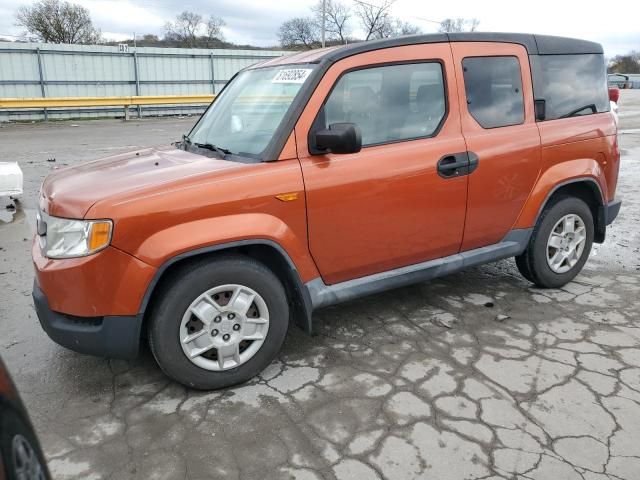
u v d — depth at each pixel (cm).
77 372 333
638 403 296
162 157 363
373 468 248
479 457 255
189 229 283
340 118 333
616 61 7044
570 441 265
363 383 317
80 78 2258
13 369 336
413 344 363
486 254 402
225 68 2614
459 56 378
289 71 353
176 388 315
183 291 289
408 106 358
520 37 411
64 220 282
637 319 399
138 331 283
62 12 4331
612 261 530
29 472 144
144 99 2178
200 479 243
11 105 1936
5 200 785
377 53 346
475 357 346
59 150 1249
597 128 442
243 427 278
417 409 292
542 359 342
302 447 263
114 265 273
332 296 339
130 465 252
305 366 337
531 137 402
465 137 374
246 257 308
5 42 2075
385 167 339
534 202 411
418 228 362
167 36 5019
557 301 432
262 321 315
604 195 454
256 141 329
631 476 243
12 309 427
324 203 320
